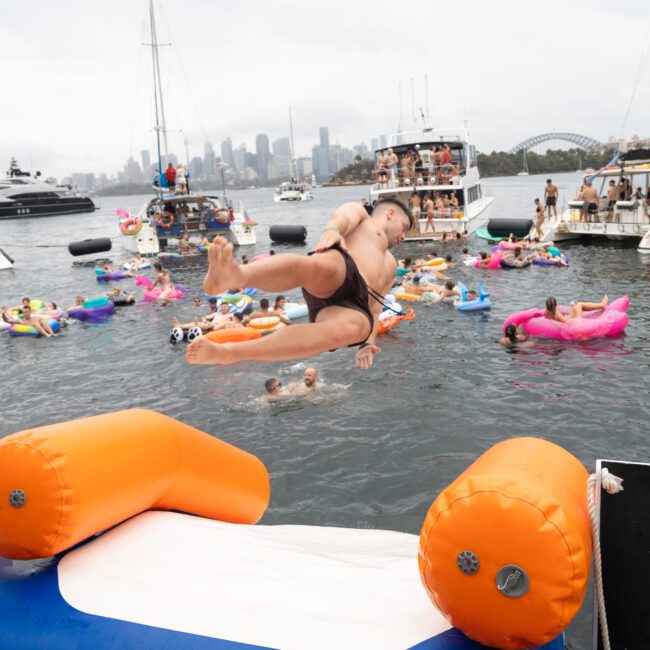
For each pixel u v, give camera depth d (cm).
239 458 365
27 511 250
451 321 1577
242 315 1755
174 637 233
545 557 206
